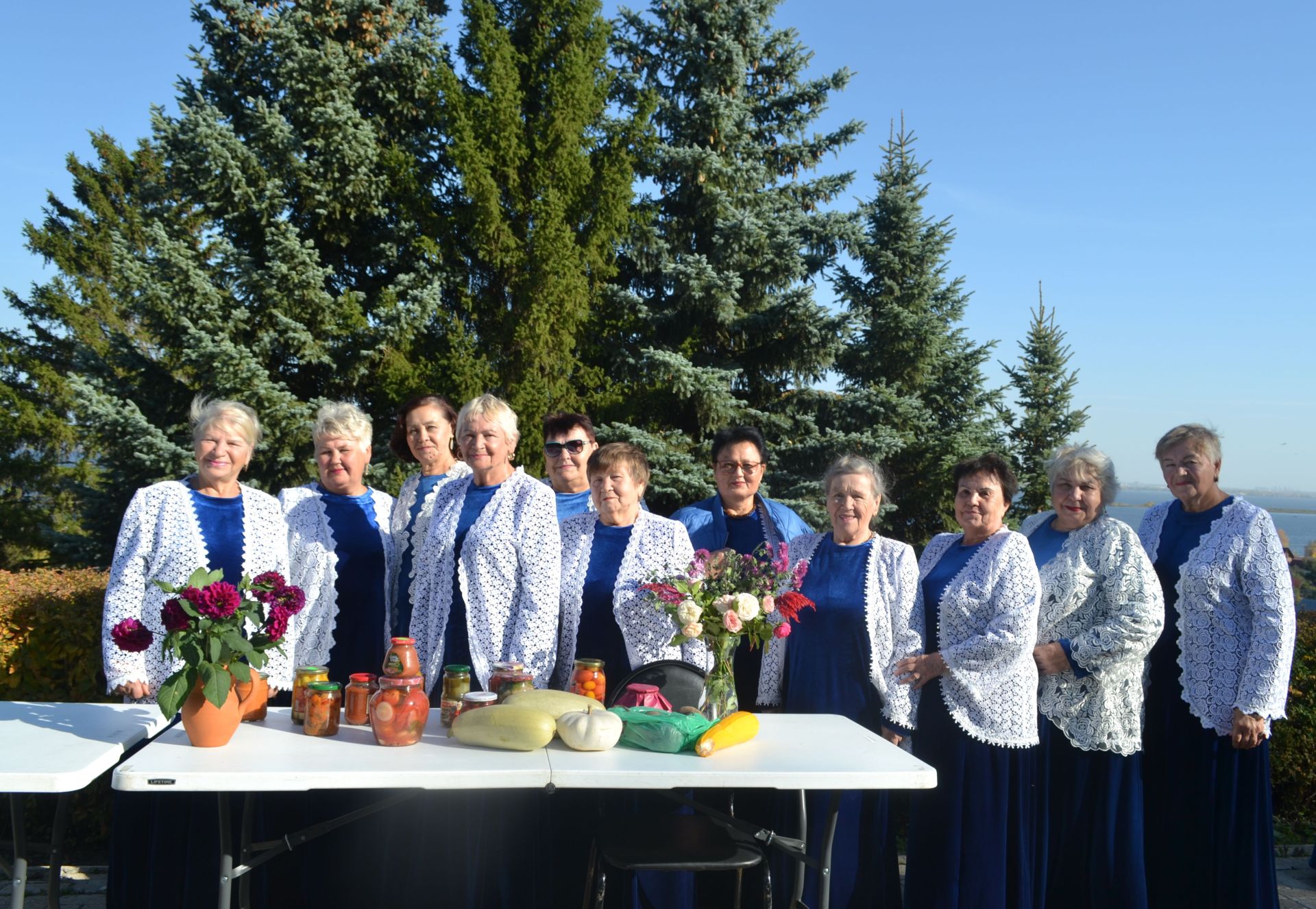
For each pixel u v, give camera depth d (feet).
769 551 12.46
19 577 16.44
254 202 30.94
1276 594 11.37
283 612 8.79
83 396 29.55
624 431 32.32
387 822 10.46
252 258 31.48
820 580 11.42
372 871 10.52
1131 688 11.29
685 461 32.83
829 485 11.66
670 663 10.18
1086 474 11.76
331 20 33.94
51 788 7.53
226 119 34.32
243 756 8.09
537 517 10.73
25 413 60.13
